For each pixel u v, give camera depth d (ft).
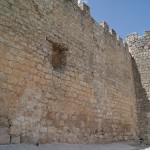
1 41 25.09
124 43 63.05
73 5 39.45
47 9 32.89
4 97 24.08
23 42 27.71
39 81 28.76
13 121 24.39
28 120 26.11
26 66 27.40
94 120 38.42
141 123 60.59
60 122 30.68
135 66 66.13
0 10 25.72
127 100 55.11
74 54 37.11
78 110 34.86
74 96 34.68
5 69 24.85
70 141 31.68
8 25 26.27
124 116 50.88
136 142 54.29
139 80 64.49
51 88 30.45
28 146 24.56
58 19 34.86
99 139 38.52
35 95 27.73
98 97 41.27
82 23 41.19
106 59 47.75
